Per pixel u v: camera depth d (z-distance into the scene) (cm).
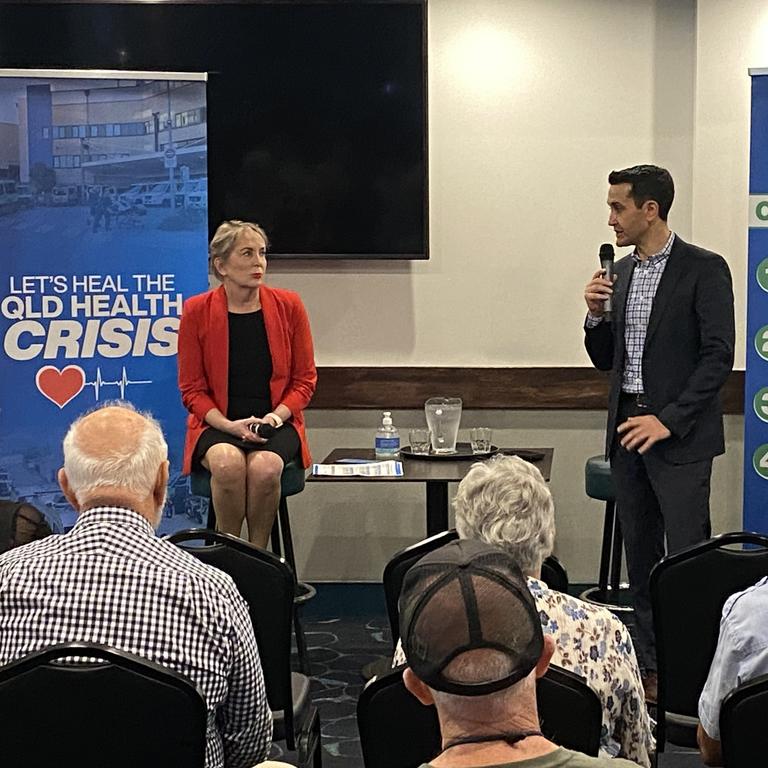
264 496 447
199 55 548
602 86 552
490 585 133
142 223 456
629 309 412
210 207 557
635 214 405
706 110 542
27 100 445
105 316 456
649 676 405
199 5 545
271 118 552
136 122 451
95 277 455
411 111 547
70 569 212
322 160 552
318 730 306
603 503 570
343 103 549
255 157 554
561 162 557
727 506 561
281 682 294
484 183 561
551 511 237
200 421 459
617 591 527
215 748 220
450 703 130
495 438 570
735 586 288
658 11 547
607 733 225
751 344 467
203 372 464
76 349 455
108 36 545
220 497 446
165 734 200
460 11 555
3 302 450
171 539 296
